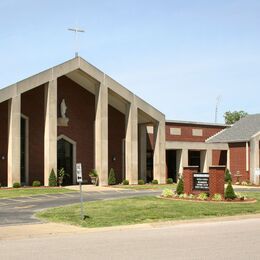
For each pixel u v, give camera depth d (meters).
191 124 53.53
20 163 39.28
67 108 43.78
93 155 45.16
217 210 22.61
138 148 47.62
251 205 24.95
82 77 42.38
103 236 15.63
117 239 14.84
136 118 43.53
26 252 12.49
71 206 24.11
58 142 43.41
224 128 56.78
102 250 12.70
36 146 41.75
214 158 51.84
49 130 38.69
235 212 22.22
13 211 23.06
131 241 14.36
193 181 28.97
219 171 28.02
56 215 20.72
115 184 43.03
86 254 12.07
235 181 50.00
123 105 45.97
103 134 41.69
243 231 16.58
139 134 47.66
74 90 44.34
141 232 16.66
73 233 16.52
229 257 11.60
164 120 45.31
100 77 41.62
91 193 34.16
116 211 21.91
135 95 43.62
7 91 36.53
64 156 43.69
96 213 21.28
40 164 41.84
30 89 38.22
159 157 44.84
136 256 11.75
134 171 43.28
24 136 41.31
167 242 14.09
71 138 43.88
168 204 24.70
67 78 43.88
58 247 13.31
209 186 28.17
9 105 37.22
